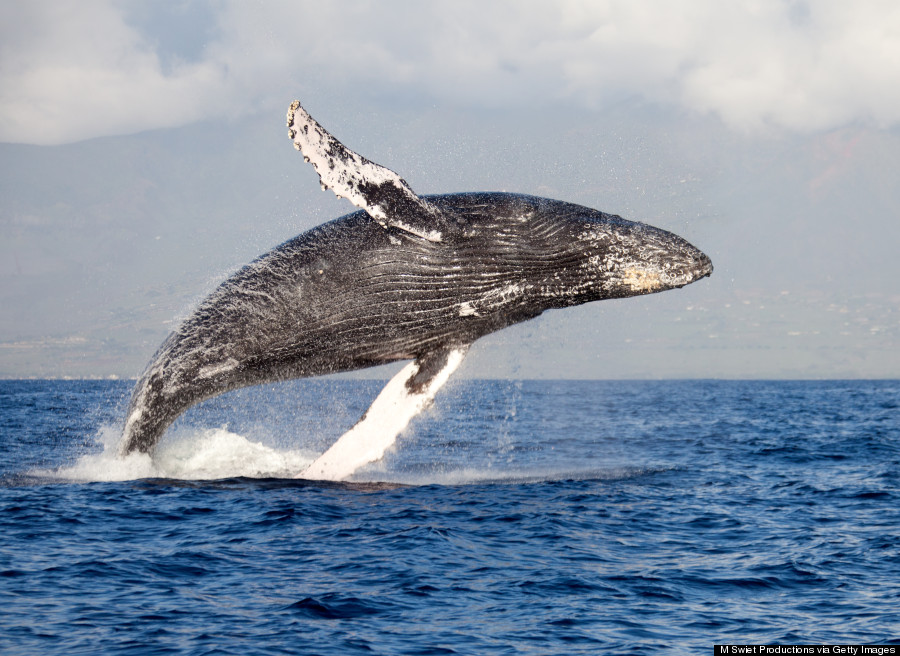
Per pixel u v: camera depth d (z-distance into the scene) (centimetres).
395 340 5297
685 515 5569
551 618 3556
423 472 7144
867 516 5675
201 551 4319
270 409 17675
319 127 4703
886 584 4084
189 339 5353
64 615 3431
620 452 9900
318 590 3788
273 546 4412
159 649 3125
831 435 12688
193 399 5469
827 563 4425
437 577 3997
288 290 5181
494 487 6153
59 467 7075
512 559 4334
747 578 4156
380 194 4841
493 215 5138
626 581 4062
